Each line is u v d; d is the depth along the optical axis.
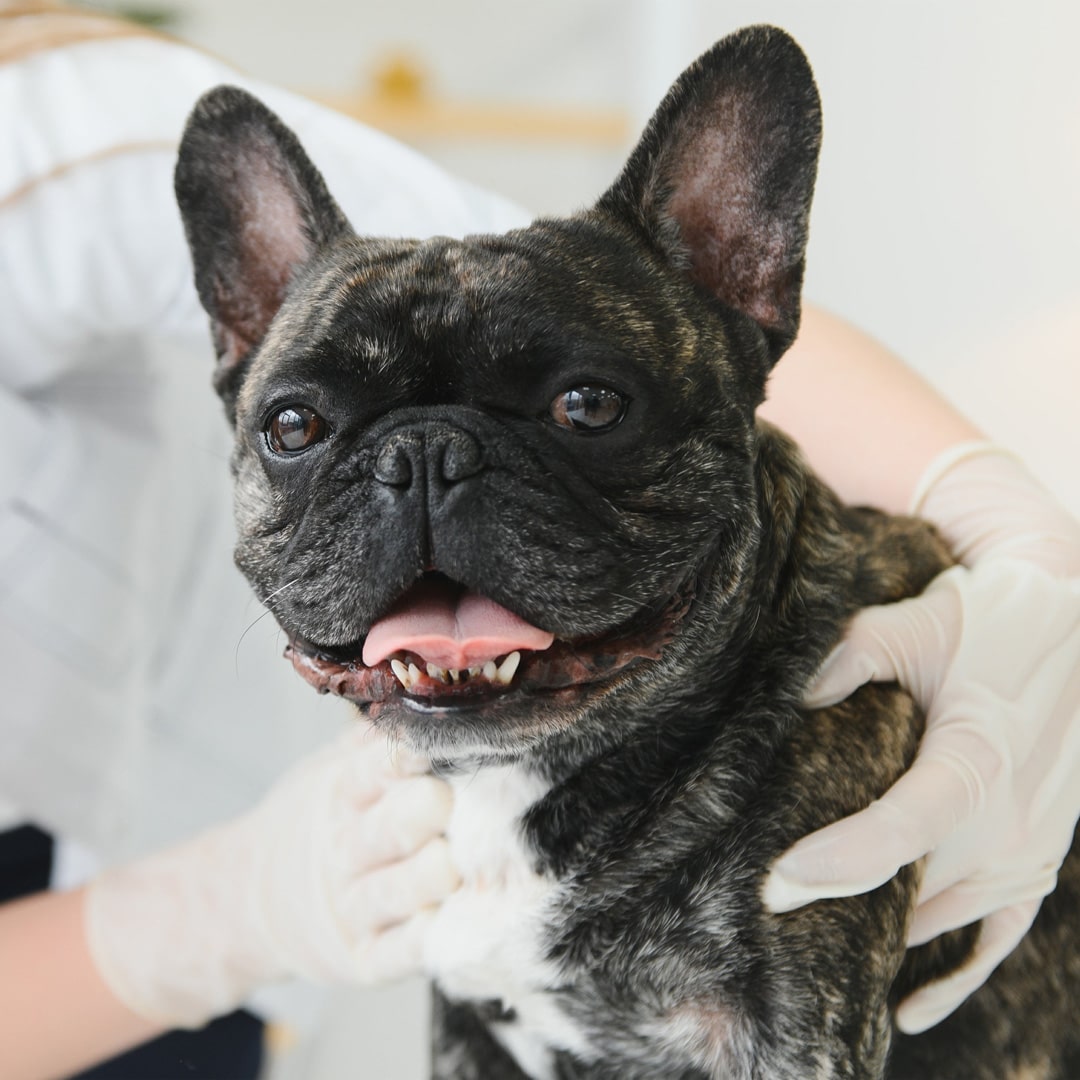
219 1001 1.96
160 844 2.45
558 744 1.46
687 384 1.38
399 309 1.32
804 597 1.47
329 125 2.10
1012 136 2.86
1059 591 1.64
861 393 1.92
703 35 4.52
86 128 1.86
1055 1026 1.59
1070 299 2.71
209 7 6.44
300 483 1.40
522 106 6.36
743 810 1.36
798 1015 1.31
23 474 2.05
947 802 1.39
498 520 1.26
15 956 1.94
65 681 2.11
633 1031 1.46
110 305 1.94
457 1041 1.80
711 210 1.55
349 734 2.02
